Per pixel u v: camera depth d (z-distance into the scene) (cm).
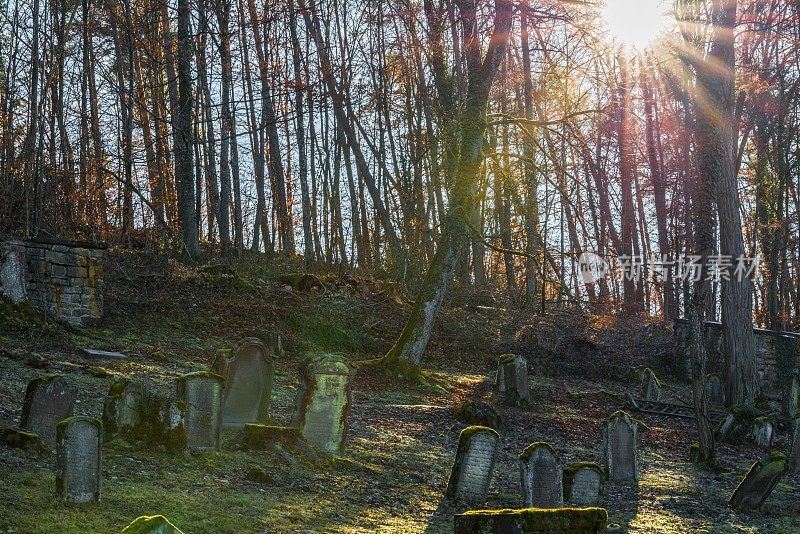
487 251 4406
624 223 4134
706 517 1238
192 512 930
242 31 3203
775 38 3344
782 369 3150
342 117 3347
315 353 2455
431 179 3250
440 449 1536
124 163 3356
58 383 1163
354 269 3562
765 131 4053
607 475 1452
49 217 2903
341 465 1289
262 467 1184
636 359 3203
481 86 2356
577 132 2541
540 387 2552
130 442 1169
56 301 2188
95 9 3469
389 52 3662
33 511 847
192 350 2219
